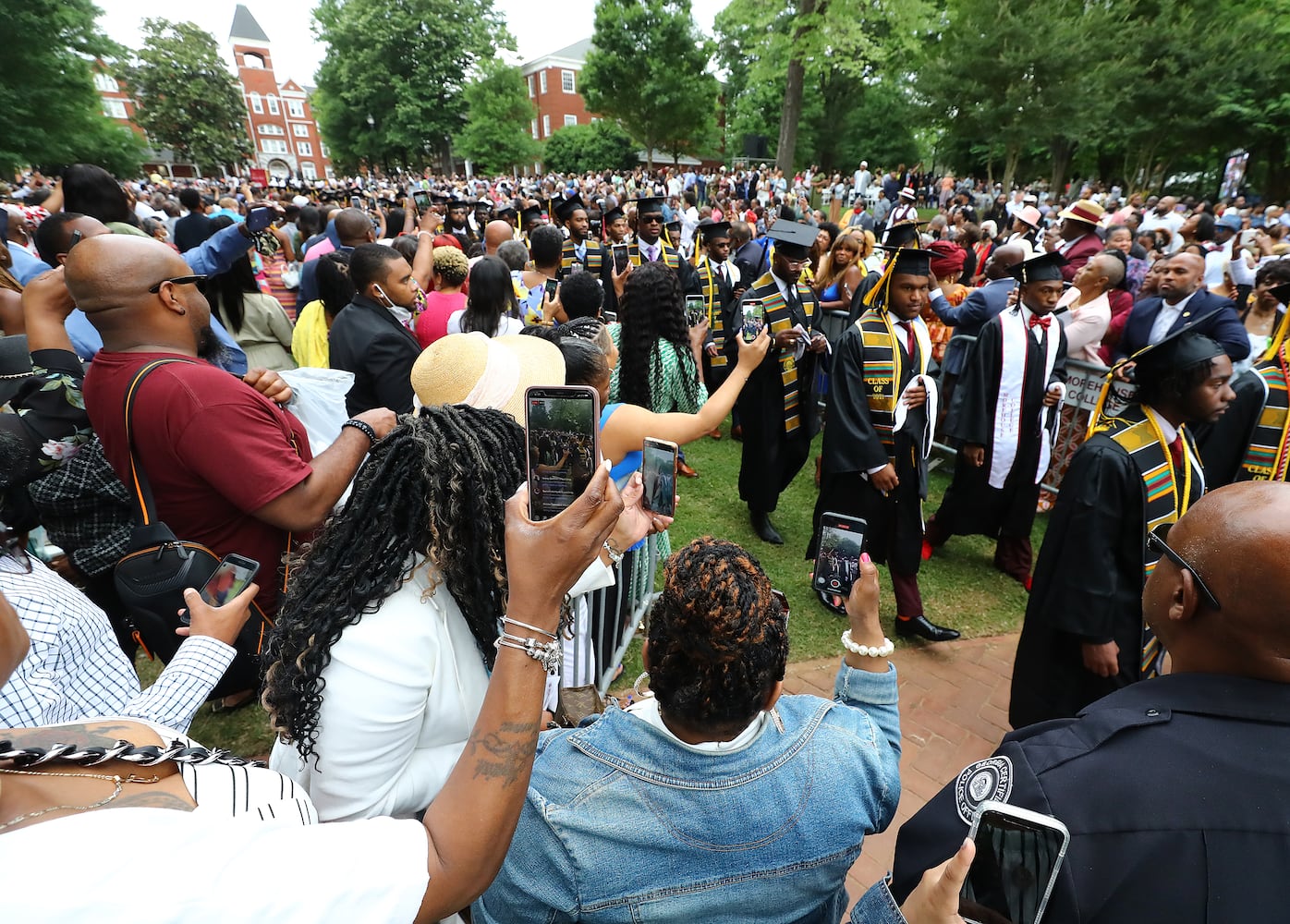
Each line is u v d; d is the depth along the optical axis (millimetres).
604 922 1075
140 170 30297
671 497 2164
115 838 586
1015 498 4391
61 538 2275
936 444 6320
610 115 45000
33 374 2109
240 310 4027
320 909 644
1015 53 26703
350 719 1075
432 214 6379
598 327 2875
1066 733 1157
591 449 1024
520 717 827
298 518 1873
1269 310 5008
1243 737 1073
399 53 51062
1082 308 5078
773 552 4742
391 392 3465
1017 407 4172
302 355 4234
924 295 3676
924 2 22828
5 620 800
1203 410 2332
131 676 1601
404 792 1183
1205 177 31922
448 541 1126
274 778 970
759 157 38562
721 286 6008
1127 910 991
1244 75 26109
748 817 1071
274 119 75250
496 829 797
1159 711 1132
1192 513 1269
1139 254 7469
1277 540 1104
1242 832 988
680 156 55500
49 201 5609
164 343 1930
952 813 1193
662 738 1112
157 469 1885
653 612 1135
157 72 54344
